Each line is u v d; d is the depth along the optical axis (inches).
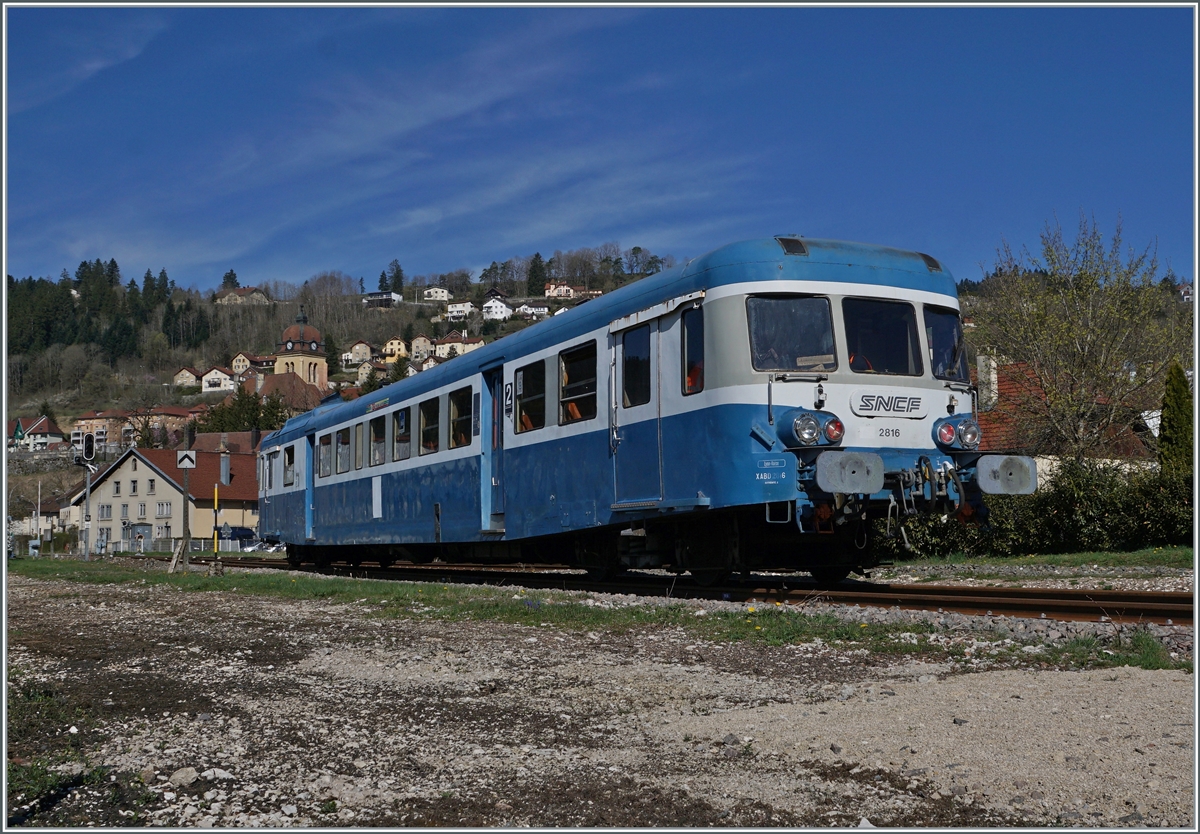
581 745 228.7
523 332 614.2
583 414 541.0
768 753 215.2
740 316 443.8
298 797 196.1
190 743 233.5
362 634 396.8
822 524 436.1
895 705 247.8
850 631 349.1
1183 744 203.3
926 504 449.4
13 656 362.3
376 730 244.7
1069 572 671.8
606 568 580.7
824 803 185.6
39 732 243.1
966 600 409.7
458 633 394.3
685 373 466.0
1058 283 1215.6
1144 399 1179.3
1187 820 168.9
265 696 284.4
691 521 511.2
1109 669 283.7
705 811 184.1
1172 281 1186.6
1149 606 358.9
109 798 195.3
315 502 933.2
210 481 3262.8
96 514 3449.8
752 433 435.8
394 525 761.0
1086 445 1166.3
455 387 677.9
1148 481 824.3
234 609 506.3
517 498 600.1
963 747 209.3
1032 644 321.4
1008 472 460.8
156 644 385.1
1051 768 194.7
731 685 284.2
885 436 451.8
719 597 490.6
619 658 330.0
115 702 278.2
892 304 466.6
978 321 1247.5
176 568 906.1
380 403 798.5
